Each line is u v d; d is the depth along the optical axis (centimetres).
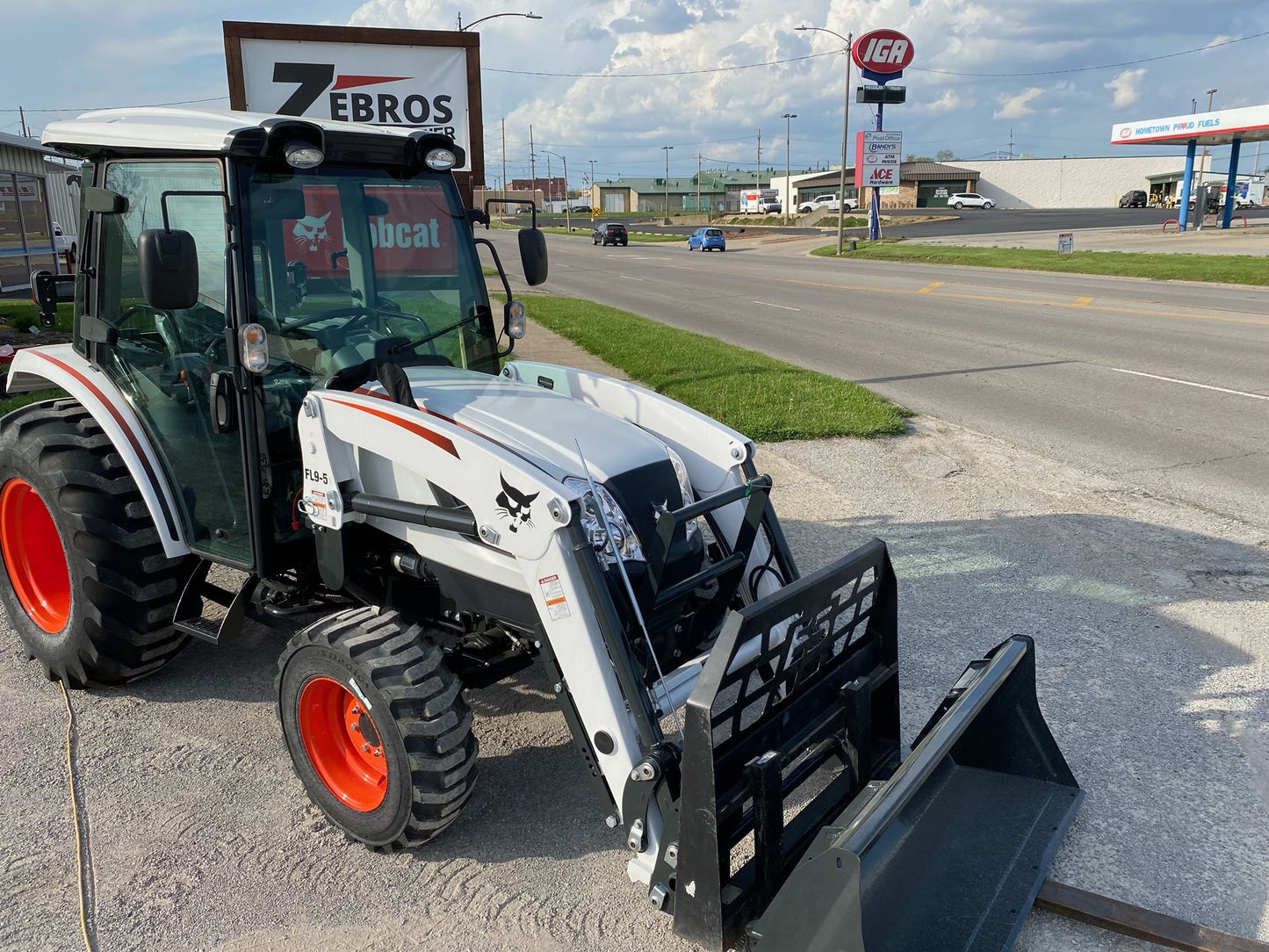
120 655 444
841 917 255
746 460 395
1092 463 830
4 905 329
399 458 341
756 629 297
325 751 362
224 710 456
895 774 288
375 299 417
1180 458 840
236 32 1015
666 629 357
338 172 399
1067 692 454
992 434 934
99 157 424
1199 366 1266
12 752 420
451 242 445
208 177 375
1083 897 316
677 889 292
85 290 445
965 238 4697
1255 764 397
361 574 388
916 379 1226
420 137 415
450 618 392
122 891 335
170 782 399
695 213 12912
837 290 2538
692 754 282
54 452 431
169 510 426
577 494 311
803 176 10631
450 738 324
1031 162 8956
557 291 2630
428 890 336
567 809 382
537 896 333
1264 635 508
